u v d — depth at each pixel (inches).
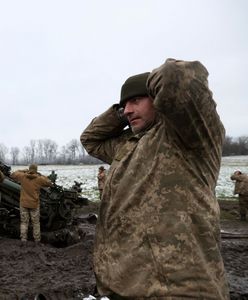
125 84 91.3
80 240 449.4
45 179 442.3
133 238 81.5
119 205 85.0
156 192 80.7
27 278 295.6
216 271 78.6
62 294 260.2
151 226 79.7
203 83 75.5
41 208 466.3
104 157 112.7
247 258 364.2
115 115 108.7
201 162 82.0
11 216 481.4
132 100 90.7
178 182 80.1
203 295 75.6
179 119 75.6
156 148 83.2
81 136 114.5
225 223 617.9
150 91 80.0
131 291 79.0
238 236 470.9
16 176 439.2
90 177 1838.1
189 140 78.6
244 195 637.9
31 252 374.3
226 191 1115.9
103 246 88.1
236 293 263.4
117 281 81.9
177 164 80.9
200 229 78.9
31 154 5575.8
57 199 470.3
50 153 5600.4
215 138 81.9
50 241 451.2
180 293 75.3
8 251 379.6
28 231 462.9
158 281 77.1
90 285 274.7
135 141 90.7
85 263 337.1
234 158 4704.7
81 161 5452.8
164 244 78.0
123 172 87.3
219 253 80.4
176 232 77.8
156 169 81.7
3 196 482.6
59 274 307.6
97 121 110.9
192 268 76.4
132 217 82.3
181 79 73.2
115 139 111.5
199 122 77.0
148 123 90.0
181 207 79.1
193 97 74.0
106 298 81.0
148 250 79.2
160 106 75.5
